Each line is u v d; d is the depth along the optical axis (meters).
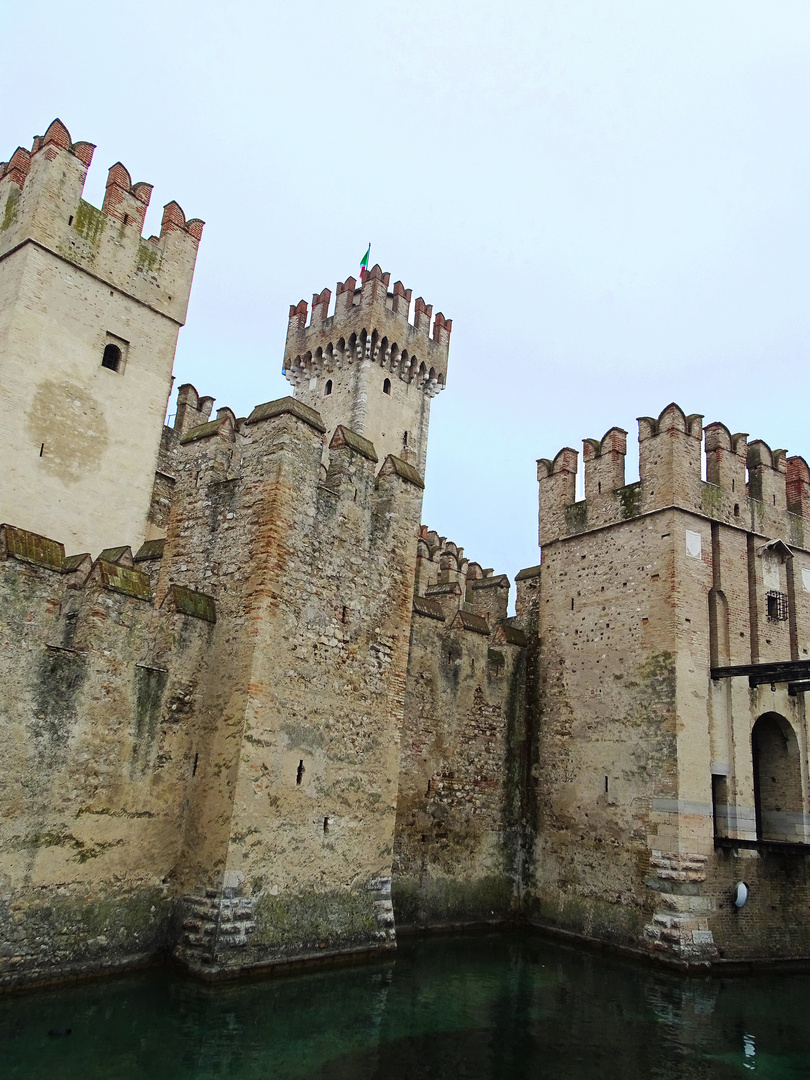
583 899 24.58
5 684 13.97
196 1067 11.73
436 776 24.91
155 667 16.64
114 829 15.53
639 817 23.56
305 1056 12.62
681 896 21.84
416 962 19.59
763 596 26.44
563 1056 13.86
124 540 25.59
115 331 26.12
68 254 25.05
